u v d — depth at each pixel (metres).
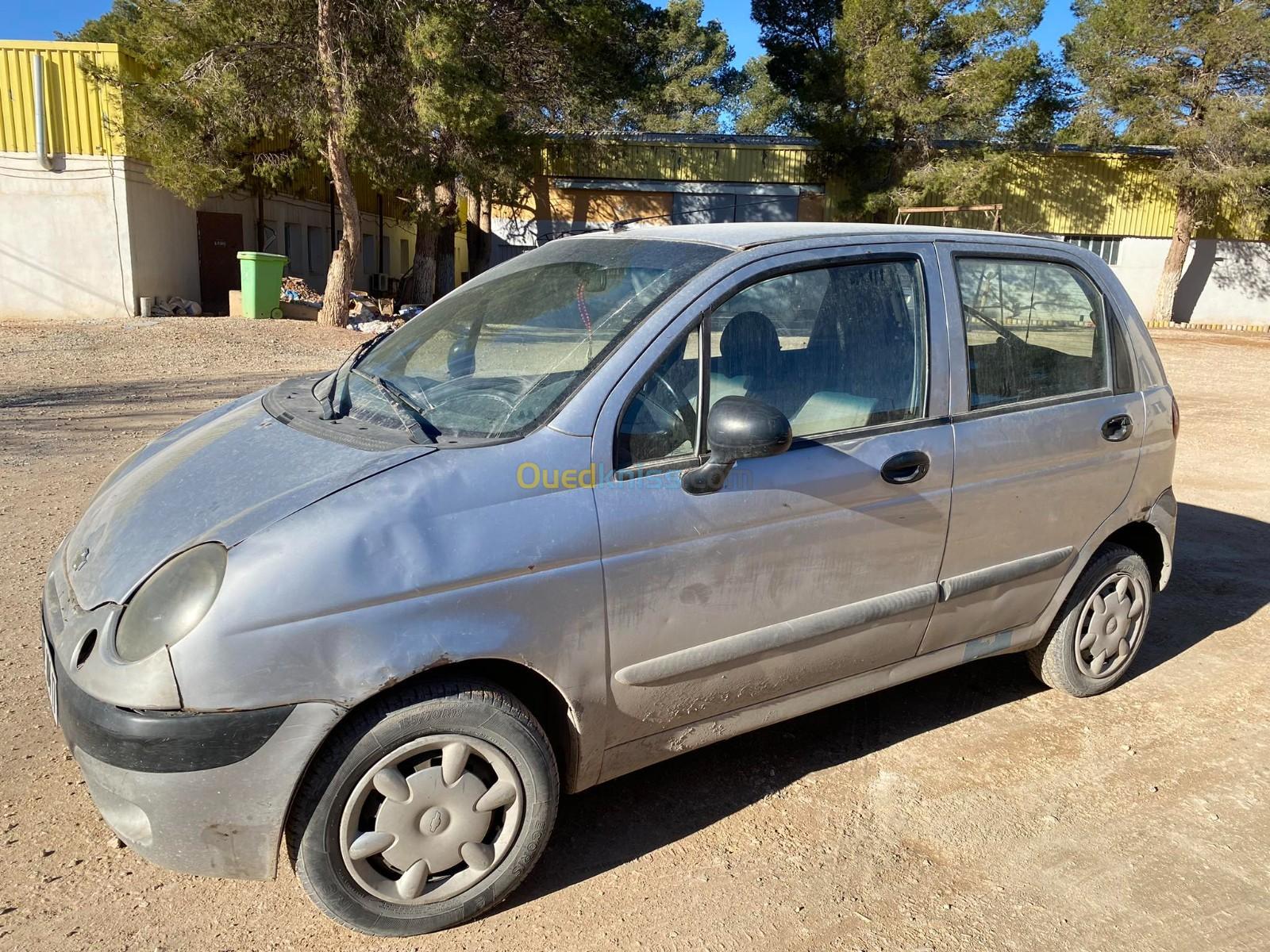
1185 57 27.33
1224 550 6.10
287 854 2.88
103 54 18.03
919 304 3.25
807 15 28.09
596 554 2.54
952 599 3.32
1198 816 3.18
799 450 2.90
